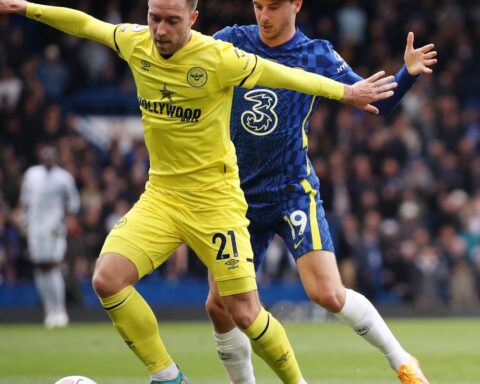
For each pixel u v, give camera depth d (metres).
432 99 50.88
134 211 14.71
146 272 14.48
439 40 54.91
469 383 19.34
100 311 39.09
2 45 49.56
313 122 47.75
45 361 23.45
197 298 41.91
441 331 32.28
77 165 44.50
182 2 13.79
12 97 47.66
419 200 44.91
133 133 51.28
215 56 14.12
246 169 16.25
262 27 16.16
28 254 41.09
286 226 16.12
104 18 54.12
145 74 14.38
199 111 14.27
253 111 16.06
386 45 55.16
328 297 15.41
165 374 14.45
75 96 51.94
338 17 56.12
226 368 16.12
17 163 43.22
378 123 49.44
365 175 44.59
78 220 41.28
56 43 53.16
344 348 26.73
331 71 16.38
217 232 14.48
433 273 41.47
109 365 22.64
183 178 14.53
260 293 41.47
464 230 43.59
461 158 47.41
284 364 14.84
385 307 40.75
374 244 41.84
